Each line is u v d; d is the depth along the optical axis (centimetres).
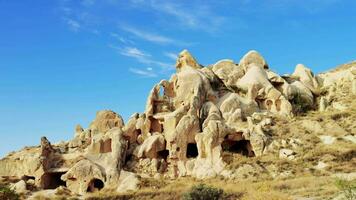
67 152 5597
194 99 5675
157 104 5853
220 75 6588
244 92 6312
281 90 6469
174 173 5047
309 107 6350
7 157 5388
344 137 5162
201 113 5712
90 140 5662
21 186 4772
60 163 5219
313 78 7044
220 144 5044
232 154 5047
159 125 5675
